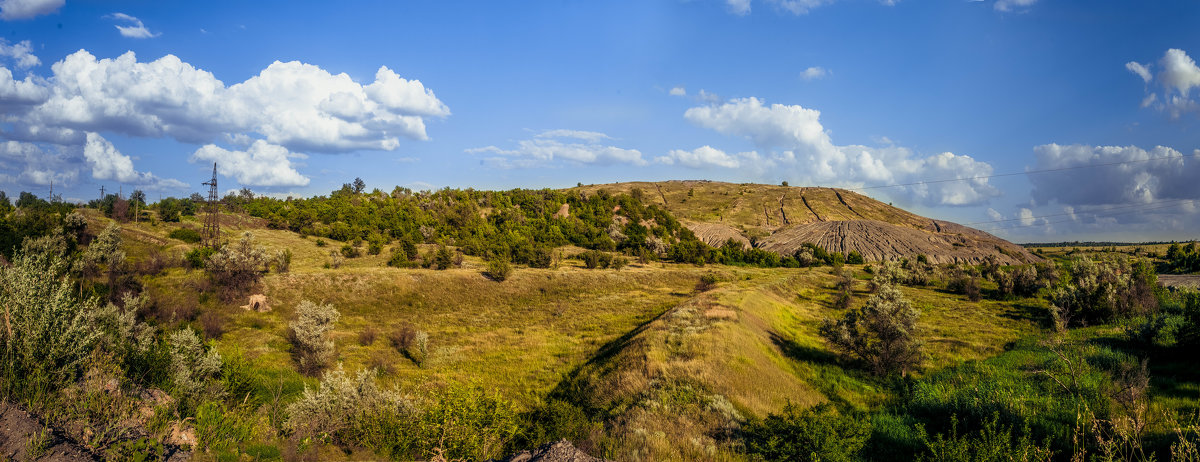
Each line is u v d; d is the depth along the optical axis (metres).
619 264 81.38
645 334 31.08
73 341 9.02
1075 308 35.75
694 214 195.38
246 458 8.62
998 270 68.25
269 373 22.97
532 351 34.94
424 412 11.89
